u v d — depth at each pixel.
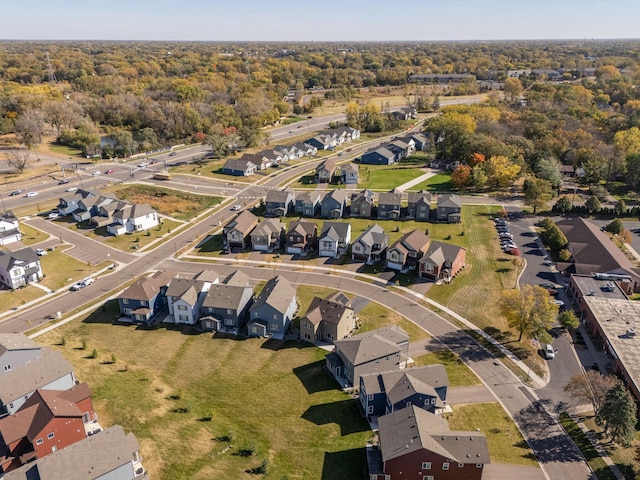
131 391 59.56
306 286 86.69
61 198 120.56
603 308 73.62
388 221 115.69
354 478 48.12
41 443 48.41
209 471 48.16
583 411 57.06
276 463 49.62
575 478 48.25
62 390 54.25
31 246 102.69
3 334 63.88
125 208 111.88
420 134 193.38
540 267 92.06
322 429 54.44
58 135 187.25
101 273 92.19
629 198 126.88
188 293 75.88
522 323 67.88
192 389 60.91
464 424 54.59
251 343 71.06
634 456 50.69
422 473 47.03
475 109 188.50
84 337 71.88
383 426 50.41
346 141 198.75
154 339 71.81
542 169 132.12
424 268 88.25
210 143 169.62
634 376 59.09
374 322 75.25
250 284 86.06
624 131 156.38
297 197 121.81
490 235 106.25
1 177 143.00
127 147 170.00
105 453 45.75
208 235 109.50
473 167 137.75
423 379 56.84
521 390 60.41
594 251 91.31
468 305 79.50
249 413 56.88
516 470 48.97
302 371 64.50
